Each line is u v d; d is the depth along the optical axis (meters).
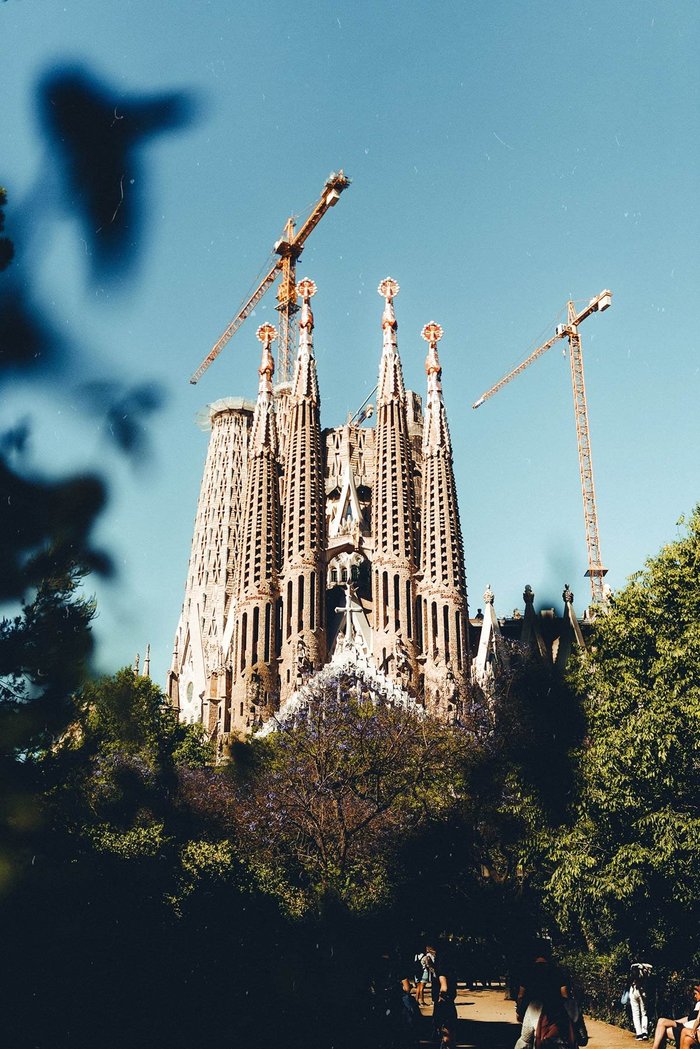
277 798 54.53
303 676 116.44
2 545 17.83
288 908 31.88
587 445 170.00
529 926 47.66
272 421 140.12
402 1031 26.41
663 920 35.56
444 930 47.94
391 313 144.12
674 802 36.34
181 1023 20.20
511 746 55.28
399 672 121.19
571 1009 19.84
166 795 52.31
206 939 22.55
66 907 19.95
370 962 27.22
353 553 138.62
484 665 124.12
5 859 18.50
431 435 136.62
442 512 130.88
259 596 127.19
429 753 56.59
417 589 128.88
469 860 51.25
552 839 43.78
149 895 23.47
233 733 99.62
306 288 147.75
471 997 51.00
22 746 20.62
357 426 158.62
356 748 56.09
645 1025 31.89
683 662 37.50
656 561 42.09
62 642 19.97
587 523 163.00
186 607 193.38
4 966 18.28
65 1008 19.03
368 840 52.41
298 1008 21.86
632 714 38.53
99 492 17.33
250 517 133.25
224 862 28.59
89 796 28.89
